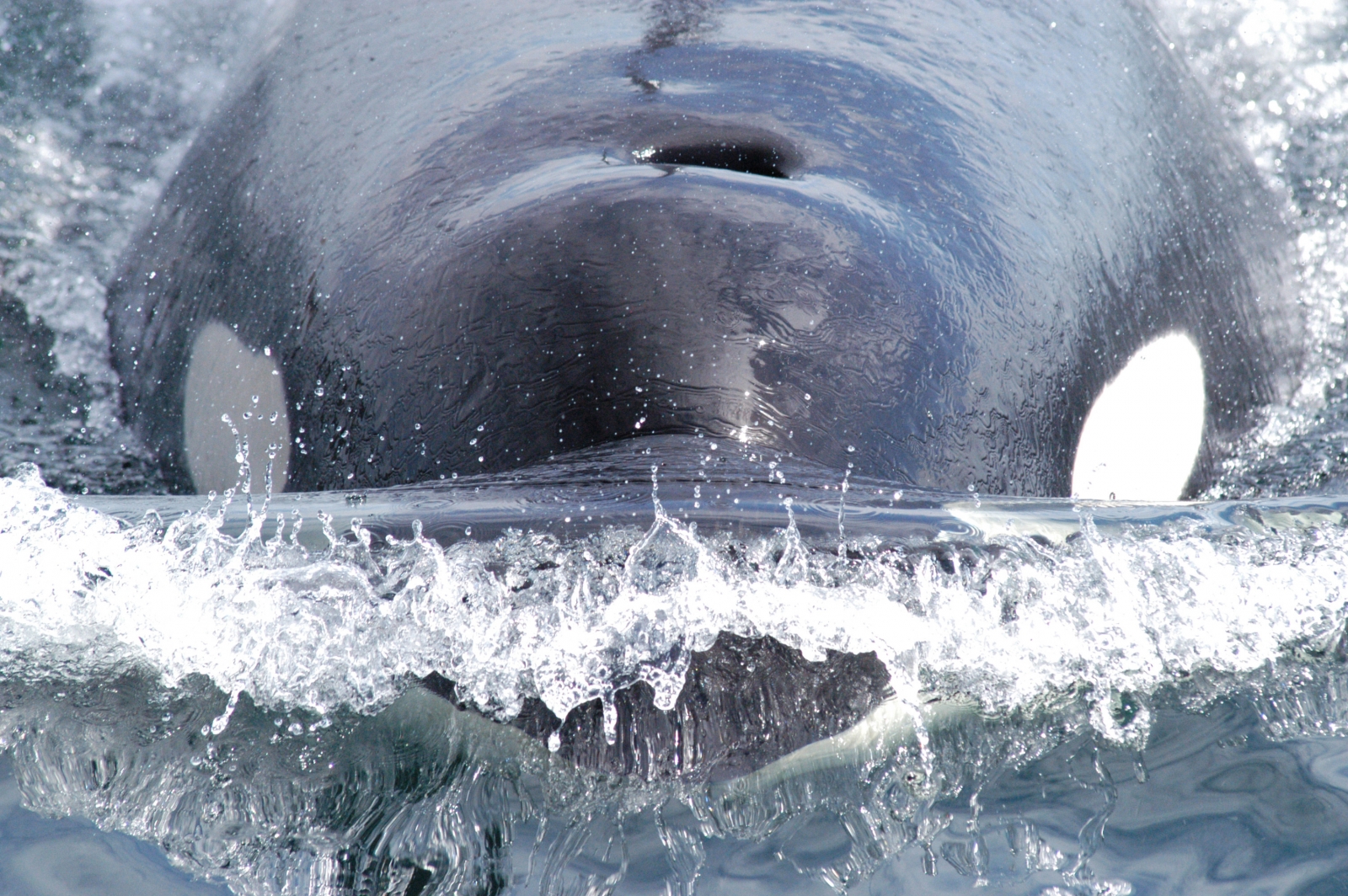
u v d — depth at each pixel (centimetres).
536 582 539
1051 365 934
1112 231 1087
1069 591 572
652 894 490
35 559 580
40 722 550
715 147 984
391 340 898
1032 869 503
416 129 1080
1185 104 1341
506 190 940
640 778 523
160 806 518
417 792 523
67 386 1289
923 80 1116
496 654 532
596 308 820
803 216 873
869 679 540
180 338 1189
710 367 791
